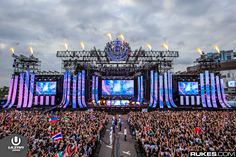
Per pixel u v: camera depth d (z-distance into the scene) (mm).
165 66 72000
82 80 68125
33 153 17188
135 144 28906
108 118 48750
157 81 68250
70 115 41844
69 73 68312
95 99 69500
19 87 67500
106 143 29688
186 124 32156
